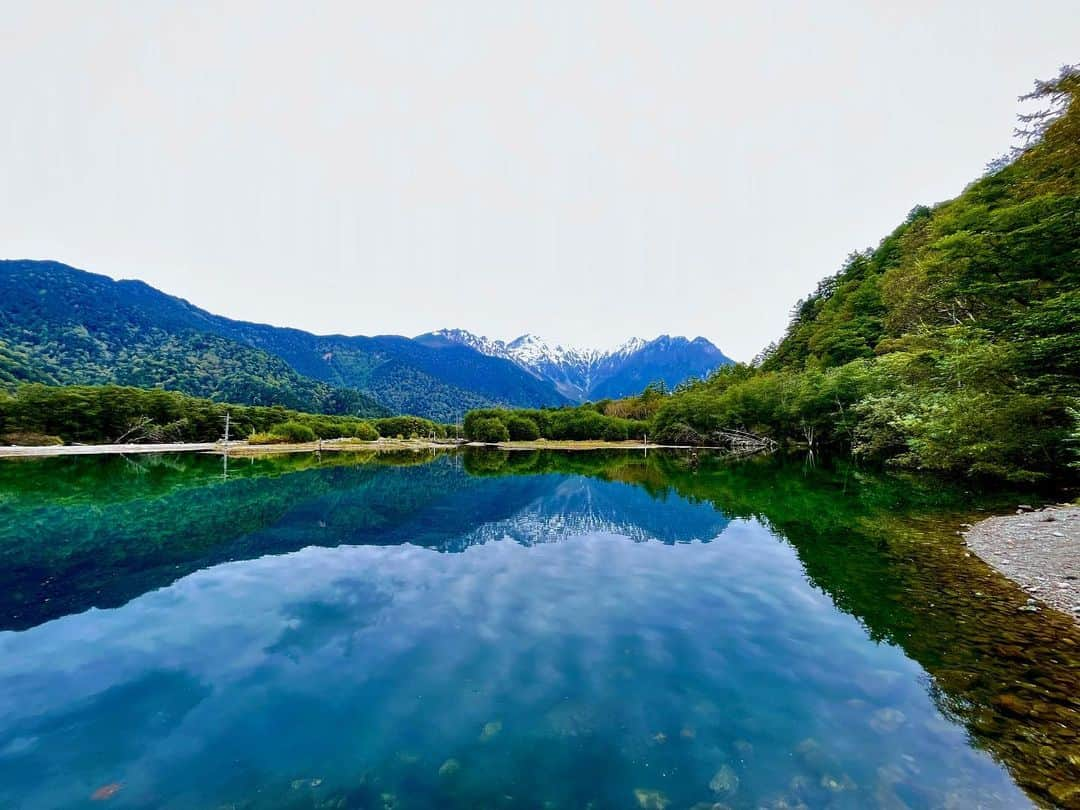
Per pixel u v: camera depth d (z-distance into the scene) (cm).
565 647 701
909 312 3428
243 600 900
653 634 745
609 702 555
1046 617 775
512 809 396
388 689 587
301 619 809
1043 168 2088
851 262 8450
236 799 410
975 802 400
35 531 1476
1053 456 1867
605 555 1213
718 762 452
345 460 4988
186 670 636
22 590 952
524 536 1428
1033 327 1675
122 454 5475
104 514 1755
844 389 4119
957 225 2677
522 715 530
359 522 1639
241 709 544
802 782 424
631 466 4234
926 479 2455
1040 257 1786
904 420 2361
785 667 636
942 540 1258
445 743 483
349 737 493
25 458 4647
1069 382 1672
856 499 1950
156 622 796
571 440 10175
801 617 805
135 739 491
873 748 472
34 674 625
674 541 1357
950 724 510
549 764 452
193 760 460
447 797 411
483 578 1034
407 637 738
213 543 1340
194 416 8731
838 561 1112
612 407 12375
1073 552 1073
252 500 2105
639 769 443
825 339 5956
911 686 586
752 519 1636
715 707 543
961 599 862
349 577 1038
